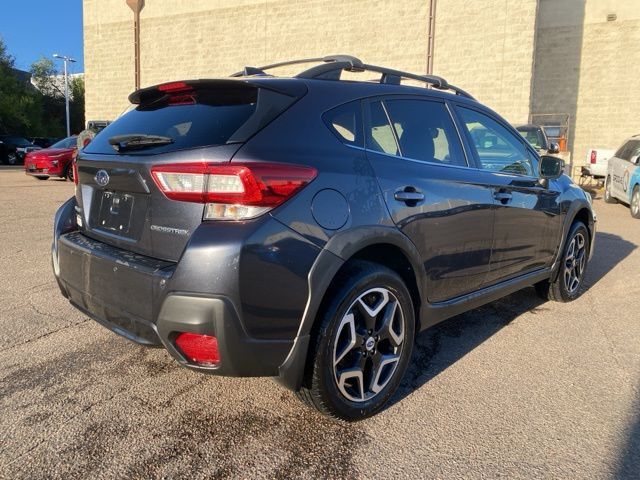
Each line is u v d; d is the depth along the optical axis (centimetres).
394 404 297
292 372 243
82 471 229
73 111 5359
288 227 234
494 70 1886
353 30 2114
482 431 271
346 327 262
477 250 346
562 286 479
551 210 434
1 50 4144
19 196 1179
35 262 585
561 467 241
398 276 284
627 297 512
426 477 232
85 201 307
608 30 2067
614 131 2100
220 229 226
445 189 316
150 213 250
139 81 2550
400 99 320
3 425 263
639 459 249
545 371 344
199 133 252
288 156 244
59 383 308
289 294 235
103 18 2661
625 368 349
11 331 384
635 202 1109
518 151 418
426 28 1980
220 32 2388
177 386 309
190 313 223
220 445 252
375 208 270
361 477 232
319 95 276
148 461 238
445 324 433
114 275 257
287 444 255
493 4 1862
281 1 2239
